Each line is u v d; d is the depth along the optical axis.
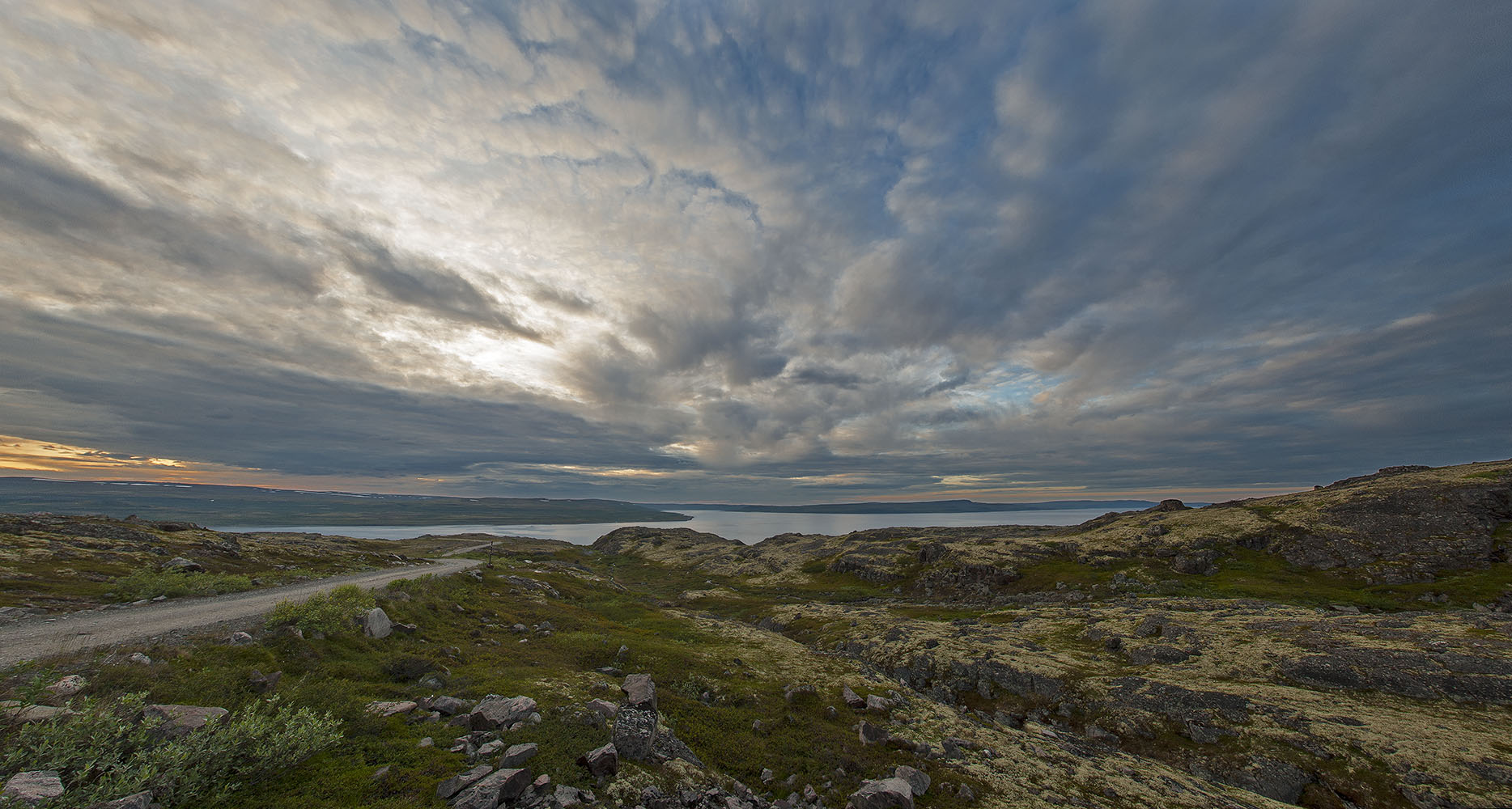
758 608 124.81
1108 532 156.12
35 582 44.19
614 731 25.00
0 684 21.06
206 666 26.53
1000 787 31.30
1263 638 64.50
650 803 20.78
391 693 28.56
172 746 16.28
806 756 32.81
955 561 148.38
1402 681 50.09
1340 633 62.19
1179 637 68.69
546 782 19.56
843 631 89.25
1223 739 45.00
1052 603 112.50
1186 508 178.62
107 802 13.91
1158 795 33.03
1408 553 103.38
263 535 133.00
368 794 18.16
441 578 66.19
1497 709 45.06
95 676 22.55
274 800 17.17
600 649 48.69
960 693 61.06
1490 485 114.25
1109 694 54.38
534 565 117.31
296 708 23.72
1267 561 115.62
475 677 32.78
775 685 46.97
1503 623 60.94
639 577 195.12
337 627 35.59
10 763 14.38
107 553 60.41
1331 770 39.19
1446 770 36.41
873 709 42.12
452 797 18.27
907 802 26.58
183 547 71.94
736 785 25.84
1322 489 160.62
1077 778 34.22
